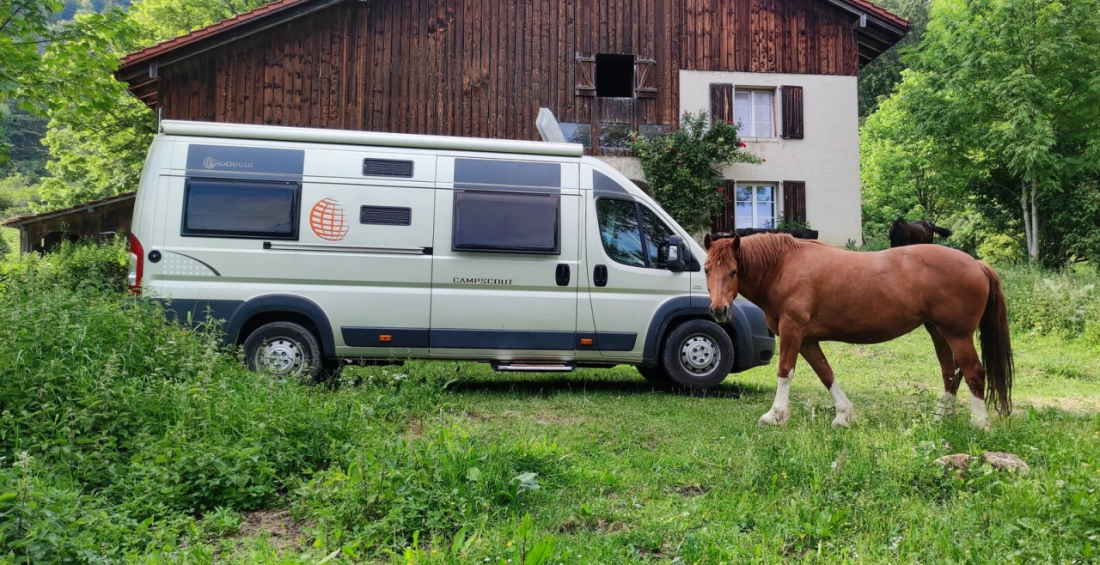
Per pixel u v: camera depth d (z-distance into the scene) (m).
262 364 7.09
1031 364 10.17
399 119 16.14
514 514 3.59
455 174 7.54
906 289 5.67
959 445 4.80
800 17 17.42
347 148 7.42
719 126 16.20
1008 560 2.93
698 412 6.57
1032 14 16.55
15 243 39.69
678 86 17.11
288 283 7.18
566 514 3.70
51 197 29.53
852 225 17.38
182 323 6.93
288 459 4.38
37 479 3.36
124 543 3.19
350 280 7.28
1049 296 13.01
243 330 7.31
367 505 3.55
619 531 3.51
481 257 7.48
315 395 5.82
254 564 2.96
